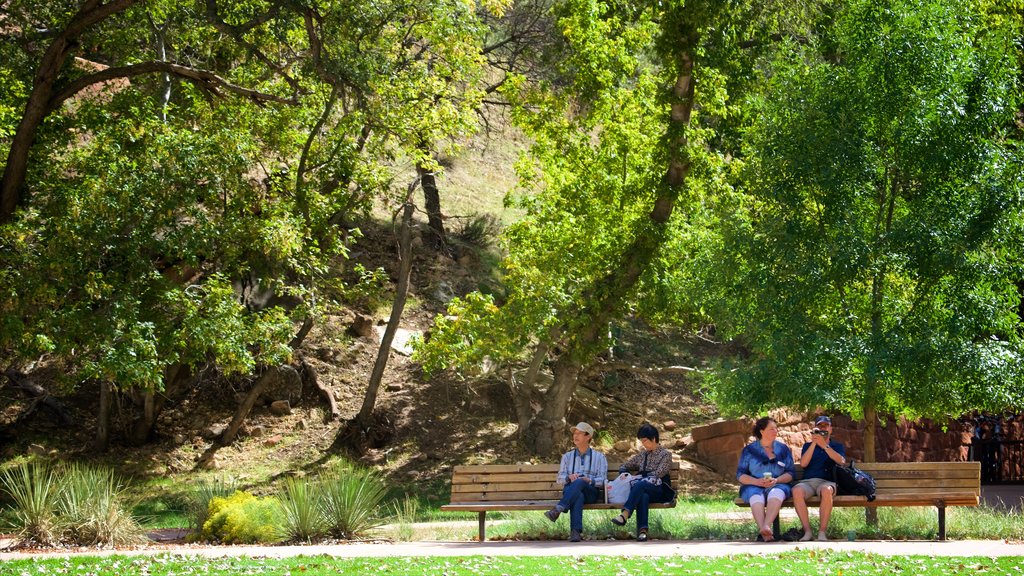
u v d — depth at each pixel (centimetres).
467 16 1770
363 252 2712
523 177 1923
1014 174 1141
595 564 795
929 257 1138
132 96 1727
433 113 1825
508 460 2034
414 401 2256
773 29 1917
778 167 1205
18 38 1747
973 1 1290
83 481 1132
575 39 1866
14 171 1484
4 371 2200
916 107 1144
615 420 2273
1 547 1029
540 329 1783
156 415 2078
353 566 805
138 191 1440
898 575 726
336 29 1596
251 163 1647
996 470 2084
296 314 1683
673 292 1803
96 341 1359
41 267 1357
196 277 2020
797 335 1167
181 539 1130
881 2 1173
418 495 1873
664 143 1798
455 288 2694
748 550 904
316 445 2105
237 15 1731
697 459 2047
